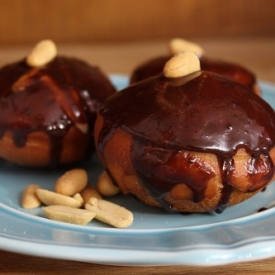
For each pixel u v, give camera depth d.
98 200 0.28
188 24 0.64
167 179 0.27
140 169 0.27
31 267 0.26
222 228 0.26
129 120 0.27
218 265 0.24
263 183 0.27
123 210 0.28
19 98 0.32
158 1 0.63
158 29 0.64
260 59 0.57
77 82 0.33
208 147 0.26
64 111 0.32
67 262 0.26
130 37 0.64
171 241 0.25
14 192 0.31
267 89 0.40
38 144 0.32
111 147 0.28
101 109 0.29
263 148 0.27
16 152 0.32
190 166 0.26
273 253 0.23
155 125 0.27
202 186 0.27
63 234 0.25
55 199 0.28
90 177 0.32
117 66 0.55
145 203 0.29
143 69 0.34
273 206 0.29
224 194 0.27
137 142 0.27
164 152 0.26
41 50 0.33
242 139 0.27
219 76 0.29
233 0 0.64
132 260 0.23
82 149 0.33
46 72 0.32
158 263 0.23
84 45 0.62
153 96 0.28
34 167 0.33
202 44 0.62
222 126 0.27
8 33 0.62
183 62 0.29
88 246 0.24
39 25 0.63
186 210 0.28
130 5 0.63
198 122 0.27
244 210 0.29
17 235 0.25
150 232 0.26
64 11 0.62
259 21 0.65
